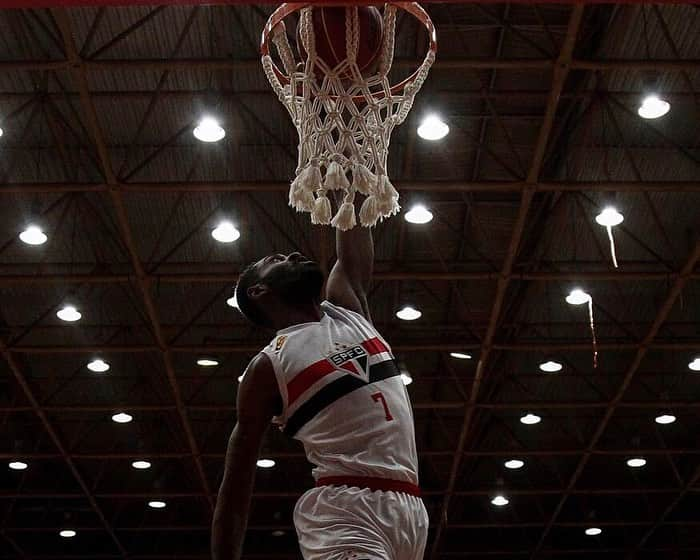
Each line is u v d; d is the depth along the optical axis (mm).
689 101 15797
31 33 14375
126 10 14250
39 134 16484
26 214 17938
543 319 21281
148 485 28875
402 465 3109
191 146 16594
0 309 20672
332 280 3783
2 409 23016
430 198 17750
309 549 3049
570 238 18562
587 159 16922
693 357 22547
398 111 4324
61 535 30719
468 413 23047
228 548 3080
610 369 23188
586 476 28484
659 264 18719
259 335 21688
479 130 16328
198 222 18156
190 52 14906
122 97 15453
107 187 15852
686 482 27500
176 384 21781
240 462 3172
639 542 30156
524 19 14578
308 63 4219
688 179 17188
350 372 3195
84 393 24141
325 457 3131
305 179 4074
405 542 3023
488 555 31141
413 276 18484
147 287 18344
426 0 4668
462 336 21578
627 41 14633
